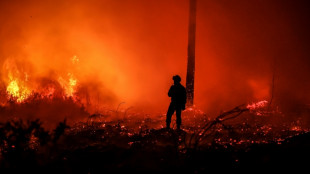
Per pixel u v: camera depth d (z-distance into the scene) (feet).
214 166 18.42
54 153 20.13
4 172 17.35
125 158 20.51
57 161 18.99
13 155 18.17
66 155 20.67
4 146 19.20
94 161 19.95
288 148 19.60
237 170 17.72
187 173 17.70
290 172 16.46
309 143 19.99
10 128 18.92
